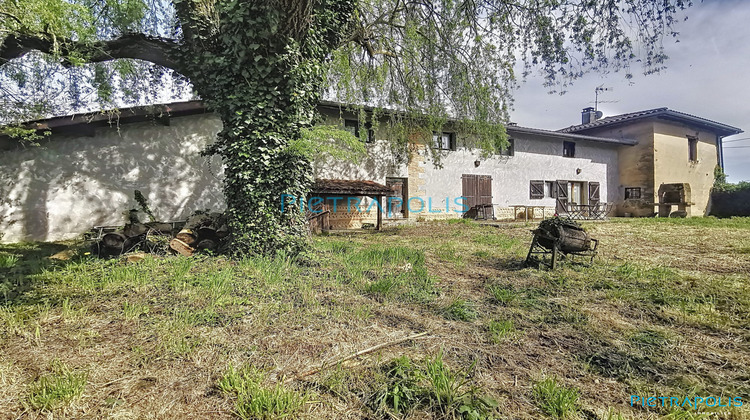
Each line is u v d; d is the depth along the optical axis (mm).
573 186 17969
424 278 4500
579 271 5105
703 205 19766
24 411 1740
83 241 7668
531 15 6395
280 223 5336
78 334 2611
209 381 2064
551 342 2744
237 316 3020
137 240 5691
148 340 2551
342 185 11102
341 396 1945
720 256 6387
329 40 6113
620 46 5461
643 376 2248
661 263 5715
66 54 6074
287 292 3756
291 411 1778
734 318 3227
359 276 4461
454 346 2619
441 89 9258
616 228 11633
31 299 3309
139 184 9078
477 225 12445
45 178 8141
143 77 7891
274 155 5258
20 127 6785
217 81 5309
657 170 17703
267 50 5078
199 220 6508
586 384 2148
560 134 16531
